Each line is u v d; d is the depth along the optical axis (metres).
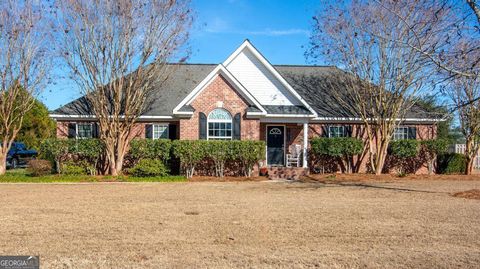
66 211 11.36
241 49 24.36
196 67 27.80
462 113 23.70
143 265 6.51
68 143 22.23
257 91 24.48
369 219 10.32
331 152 23.56
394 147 24.09
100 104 21.69
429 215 10.88
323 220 10.17
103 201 13.31
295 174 22.61
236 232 8.83
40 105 36.41
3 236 8.36
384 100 22.84
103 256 6.98
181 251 7.31
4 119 22.25
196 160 21.34
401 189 17.09
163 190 16.48
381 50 22.11
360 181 20.52
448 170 24.95
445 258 6.98
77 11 20.70
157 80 23.45
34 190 16.38
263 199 13.95
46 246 7.59
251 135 22.23
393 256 7.07
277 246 7.69
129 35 21.31
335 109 25.31
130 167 23.16
